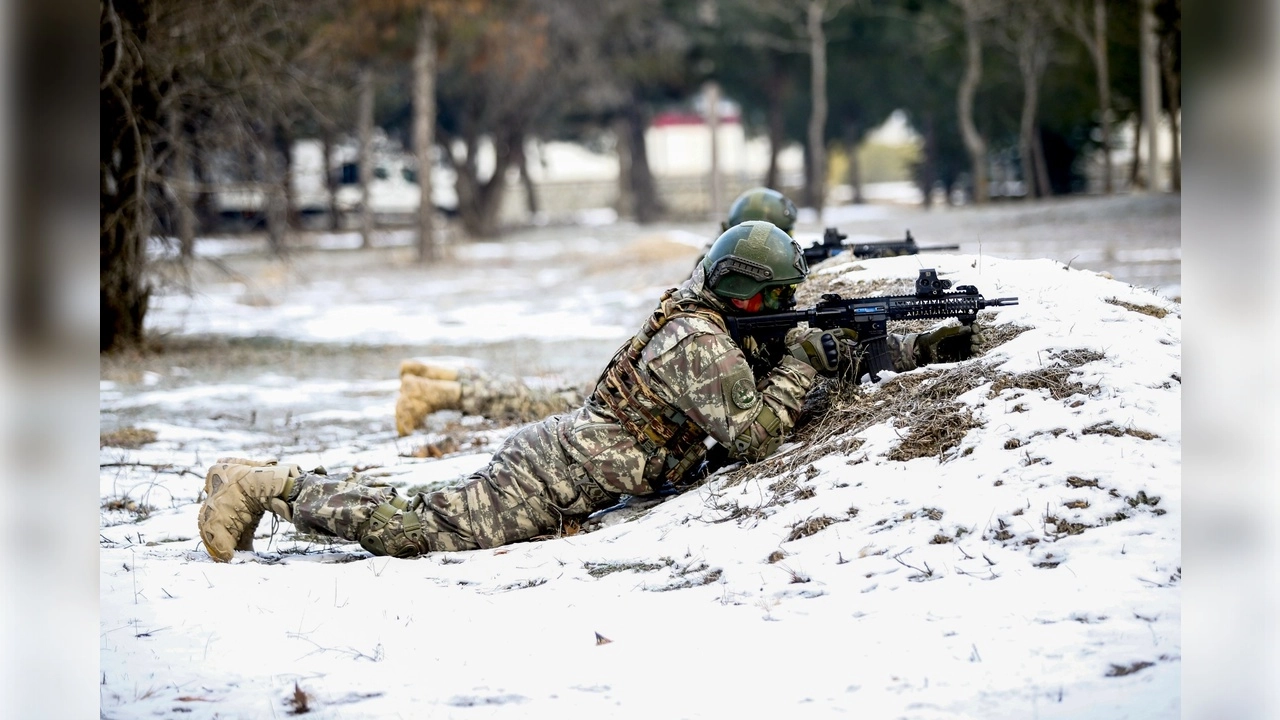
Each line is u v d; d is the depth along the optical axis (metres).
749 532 11.81
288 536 15.05
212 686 9.38
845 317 13.60
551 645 10.04
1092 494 10.57
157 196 40.97
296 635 10.55
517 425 22.55
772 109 140.12
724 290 13.38
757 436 13.06
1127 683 8.16
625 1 117.50
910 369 14.14
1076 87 109.06
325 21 54.59
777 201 20.12
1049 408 11.79
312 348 41.84
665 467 13.48
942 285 13.73
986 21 110.56
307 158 104.88
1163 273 38.06
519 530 13.23
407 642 10.34
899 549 10.70
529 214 160.88
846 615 9.82
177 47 38.66
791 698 8.57
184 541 14.96
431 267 84.94
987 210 89.44
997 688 8.32
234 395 30.84
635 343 13.40
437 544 13.18
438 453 20.45
